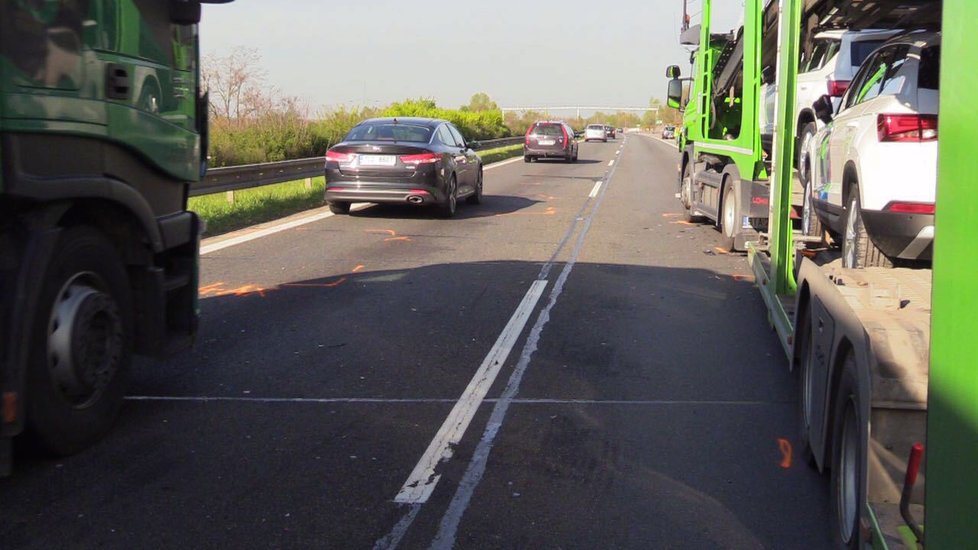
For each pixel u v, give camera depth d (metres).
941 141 2.57
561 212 18.19
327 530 4.43
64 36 4.77
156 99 5.77
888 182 6.39
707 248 13.42
